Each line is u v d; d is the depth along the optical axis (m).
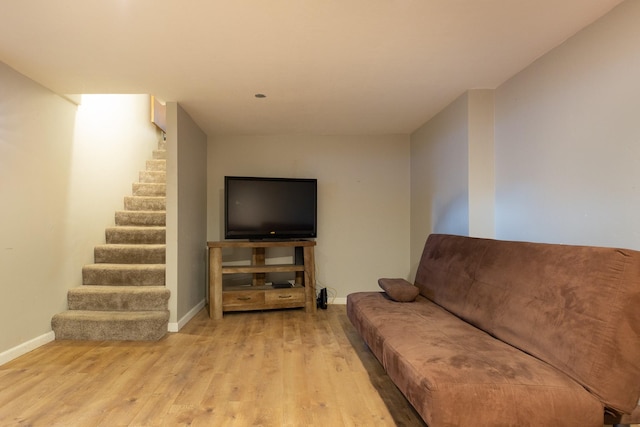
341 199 4.59
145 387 2.22
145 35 2.11
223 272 3.85
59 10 1.84
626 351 1.39
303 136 4.59
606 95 1.94
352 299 3.02
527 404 1.35
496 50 2.34
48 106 3.00
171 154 3.34
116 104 4.38
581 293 1.56
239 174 4.54
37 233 2.89
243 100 3.28
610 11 1.91
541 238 2.45
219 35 2.11
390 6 1.84
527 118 2.58
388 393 2.18
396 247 4.59
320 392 2.18
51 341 3.03
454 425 1.35
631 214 1.81
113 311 3.27
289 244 4.05
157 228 4.04
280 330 3.41
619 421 1.41
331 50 2.31
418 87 2.97
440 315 2.41
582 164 2.10
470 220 2.99
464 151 3.08
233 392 2.17
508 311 1.94
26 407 1.97
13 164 2.62
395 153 4.60
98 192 3.92
